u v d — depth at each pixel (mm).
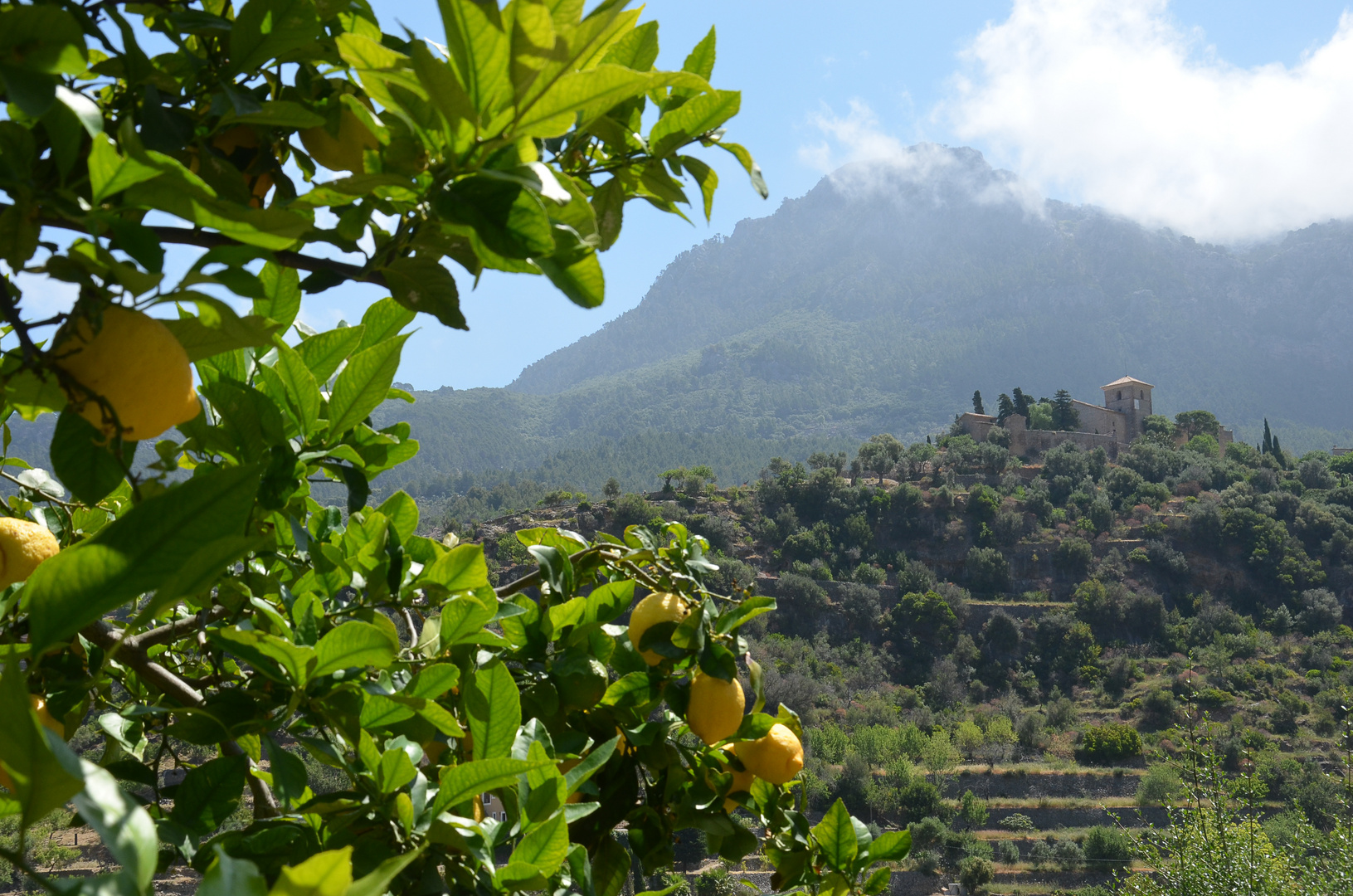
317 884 523
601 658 1865
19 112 833
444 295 1089
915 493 122312
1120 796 70875
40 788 490
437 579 1539
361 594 1661
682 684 1895
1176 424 150625
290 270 1445
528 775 1327
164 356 833
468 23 785
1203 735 25266
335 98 1308
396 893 1196
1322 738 74250
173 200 767
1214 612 103562
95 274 788
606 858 1874
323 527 1868
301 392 1508
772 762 1988
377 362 1504
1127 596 105125
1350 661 90938
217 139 1272
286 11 1121
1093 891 56312
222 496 657
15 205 793
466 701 1387
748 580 104625
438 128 923
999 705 93812
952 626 103938
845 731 84562
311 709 1250
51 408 984
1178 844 24375
